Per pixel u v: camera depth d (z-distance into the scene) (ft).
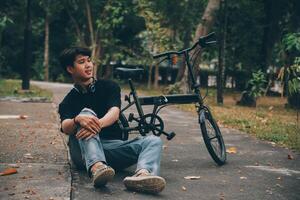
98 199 12.84
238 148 21.43
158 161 14.11
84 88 15.16
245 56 63.36
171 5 72.95
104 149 14.94
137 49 89.40
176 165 17.53
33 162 16.81
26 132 23.32
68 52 15.01
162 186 13.33
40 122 27.30
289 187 14.78
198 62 48.34
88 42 82.74
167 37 72.38
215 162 18.07
